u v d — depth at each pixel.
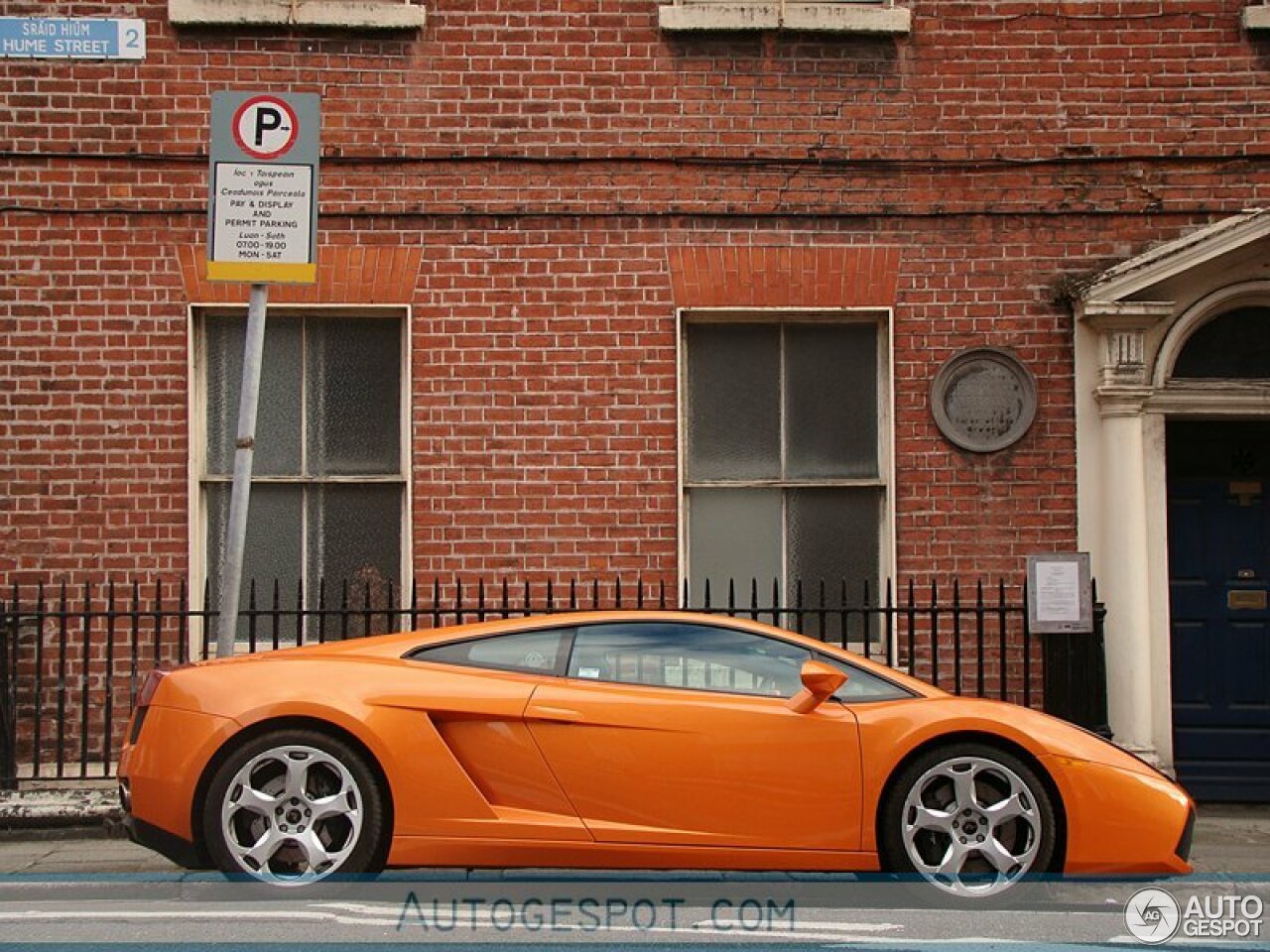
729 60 9.70
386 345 9.74
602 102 9.66
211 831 6.30
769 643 6.74
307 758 6.35
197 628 9.47
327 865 6.32
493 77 9.65
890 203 9.69
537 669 6.62
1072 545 9.58
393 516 9.68
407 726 6.36
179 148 9.52
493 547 9.54
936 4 9.75
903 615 9.59
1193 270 9.38
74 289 9.45
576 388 9.59
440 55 9.65
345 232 9.59
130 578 9.40
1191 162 9.70
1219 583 9.78
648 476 9.57
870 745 6.44
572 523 9.56
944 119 9.72
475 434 9.57
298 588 8.91
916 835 6.46
